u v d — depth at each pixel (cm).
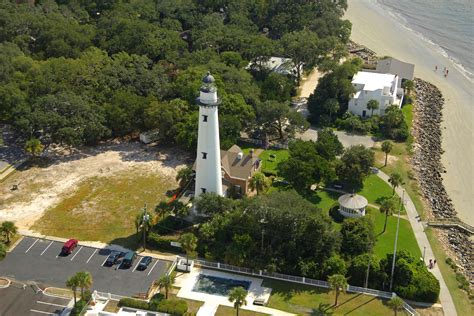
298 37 19225
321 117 17025
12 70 16538
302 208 10806
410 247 11669
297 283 10425
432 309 9956
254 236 10931
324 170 13288
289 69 19238
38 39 19700
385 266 10300
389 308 9812
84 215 12419
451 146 16125
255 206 10894
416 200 13400
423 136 16512
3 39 19738
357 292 10194
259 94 16862
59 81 15925
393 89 17775
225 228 11100
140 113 15400
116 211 12569
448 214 13025
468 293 10475
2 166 14350
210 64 17200
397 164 14950
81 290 9831
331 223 11194
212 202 11475
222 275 10625
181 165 14475
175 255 11138
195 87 15475
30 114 14450
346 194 12656
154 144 15538
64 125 14500
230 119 14688
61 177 13925
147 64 17725
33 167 14362
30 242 11456
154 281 10369
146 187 13512
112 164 14525
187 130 14575
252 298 10012
